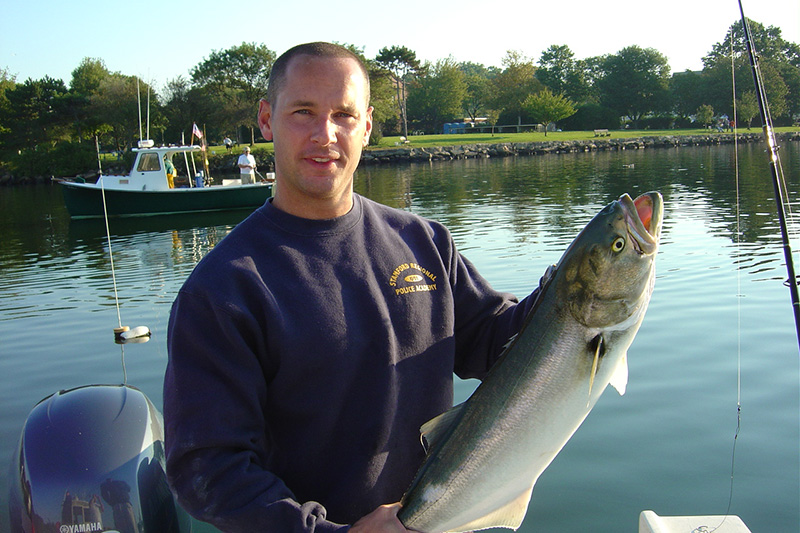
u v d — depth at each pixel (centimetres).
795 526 408
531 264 1244
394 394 223
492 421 225
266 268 217
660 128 10075
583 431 543
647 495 449
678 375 650
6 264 1583
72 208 2462
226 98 6781
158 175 2516
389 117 8506
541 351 224
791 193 2338
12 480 295
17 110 6562
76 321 973
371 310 222
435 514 222
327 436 218
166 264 1530
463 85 11106
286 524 192
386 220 244
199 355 207
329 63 222
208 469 198
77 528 275
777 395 593
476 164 5259
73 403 307
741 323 802
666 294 957
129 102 6147
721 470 475
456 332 265
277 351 212
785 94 8369
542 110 9088
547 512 435
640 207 221
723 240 1406
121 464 288
